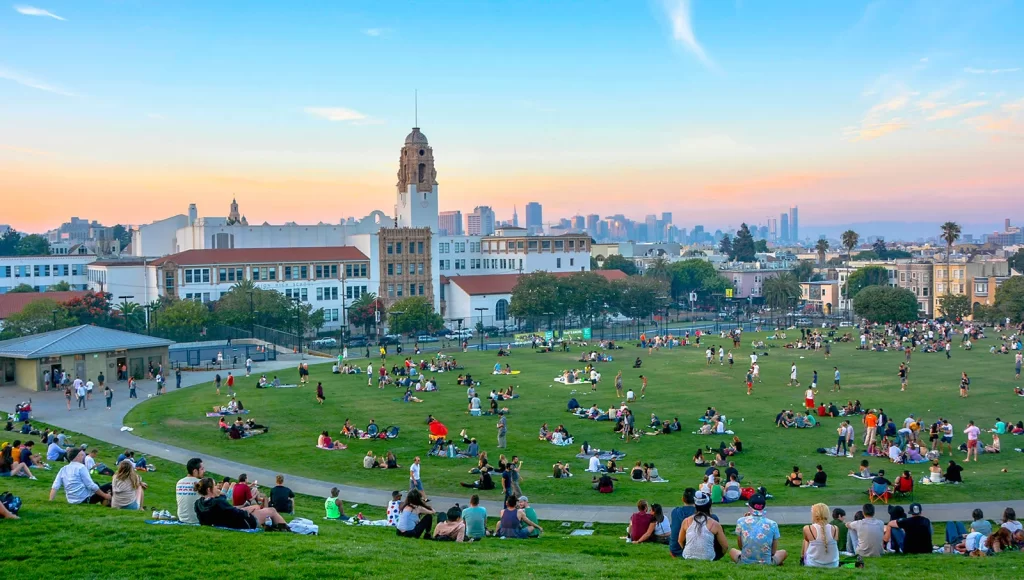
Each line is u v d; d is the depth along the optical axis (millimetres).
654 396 85562
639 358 117875
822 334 156375
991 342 141125
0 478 38094
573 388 91000
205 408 76438
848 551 30812
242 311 152500
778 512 42469
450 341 154250
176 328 142250
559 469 51031
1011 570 27469
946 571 27172
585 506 44094
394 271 194250
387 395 85812
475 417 73375
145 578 23344
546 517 41969
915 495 46156
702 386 92688
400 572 24391
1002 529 31266
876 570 26141
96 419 70625
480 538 31766
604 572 24656
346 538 30312
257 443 61938
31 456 43594
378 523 37469
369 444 61906
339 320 188500
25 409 67438
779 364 112875
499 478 49781
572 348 134875
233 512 28656
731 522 40594
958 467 48812
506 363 111812
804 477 52094
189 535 27031
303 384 93625
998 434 64875
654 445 62031
